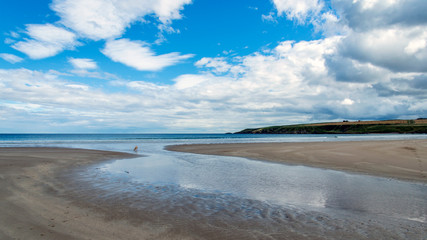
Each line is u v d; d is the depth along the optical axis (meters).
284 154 18.70
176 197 6.86
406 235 4.38
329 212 5.71
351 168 12.45
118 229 4.46
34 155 16.23
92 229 4.43
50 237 3.98
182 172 11.25
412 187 8.39
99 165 13.19
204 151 22.25
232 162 14.98
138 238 4.09
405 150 17.95
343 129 155.75
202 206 6.05
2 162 12.28
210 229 4.55
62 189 7.47
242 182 9.11
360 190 7.93
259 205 6.22
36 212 5.21
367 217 5.37
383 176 10.36
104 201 6.29
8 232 4.09
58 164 12.66
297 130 173.88
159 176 10.15
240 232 4.43
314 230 4.57
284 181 9.35
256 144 30.22
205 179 9.62
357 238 4.23
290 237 4.23
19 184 7.74
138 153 20.44
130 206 5.92
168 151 22.44
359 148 20.42
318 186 8.50
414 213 5.68
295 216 5.38
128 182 8.81
